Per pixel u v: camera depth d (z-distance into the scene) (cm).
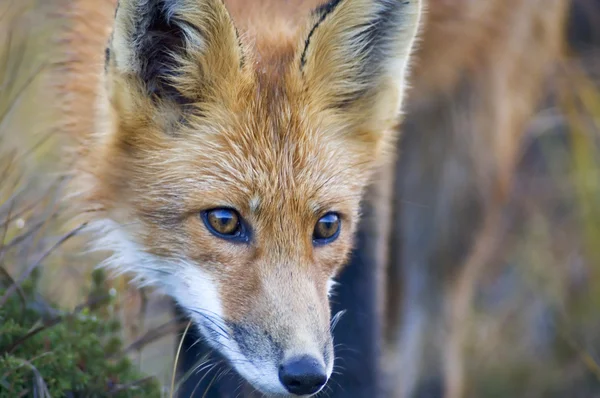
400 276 1117
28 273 726
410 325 1125
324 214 723
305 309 668
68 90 805
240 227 703
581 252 1258
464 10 1031
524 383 1191
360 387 861
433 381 1121
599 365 1137
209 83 722
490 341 1237
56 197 795
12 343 687
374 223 910
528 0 1106
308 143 731
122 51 702
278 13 839
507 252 1305
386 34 768
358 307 877
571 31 1278
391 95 780
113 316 787
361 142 780
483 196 1141
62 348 700
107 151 739
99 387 705
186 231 711
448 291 1143
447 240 1138
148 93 722
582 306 1221
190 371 741
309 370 639
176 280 725
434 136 1116
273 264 689
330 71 751
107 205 750
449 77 1076
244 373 675
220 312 688
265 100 729
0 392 657
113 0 781
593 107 1223
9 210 776
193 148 720
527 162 1363
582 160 1220
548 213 1317
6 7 923
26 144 875
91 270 823
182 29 710
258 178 705
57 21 857
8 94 859
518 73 1143
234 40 712
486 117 1124
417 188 1121
